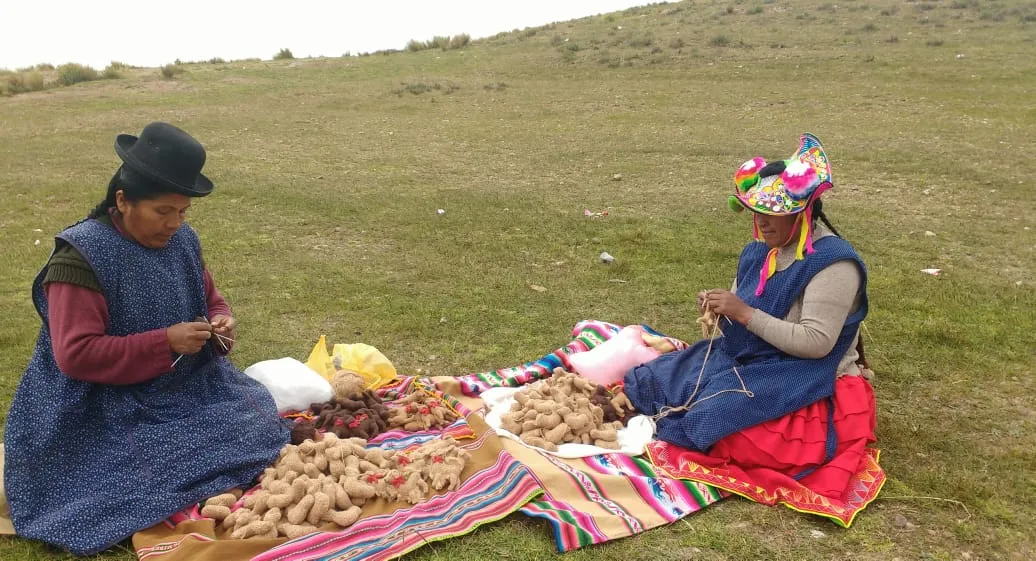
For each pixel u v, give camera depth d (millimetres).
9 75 30016
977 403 4742
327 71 29203
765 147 14102
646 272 7430
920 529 3525
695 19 33344
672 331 6078
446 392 4824
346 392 4609
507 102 21406
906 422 4520
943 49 24016
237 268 7641
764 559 3324
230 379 4027
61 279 3320
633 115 18484
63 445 3449
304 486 3531
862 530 3520
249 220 9641
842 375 4012
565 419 4262
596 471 3947
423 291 6984
